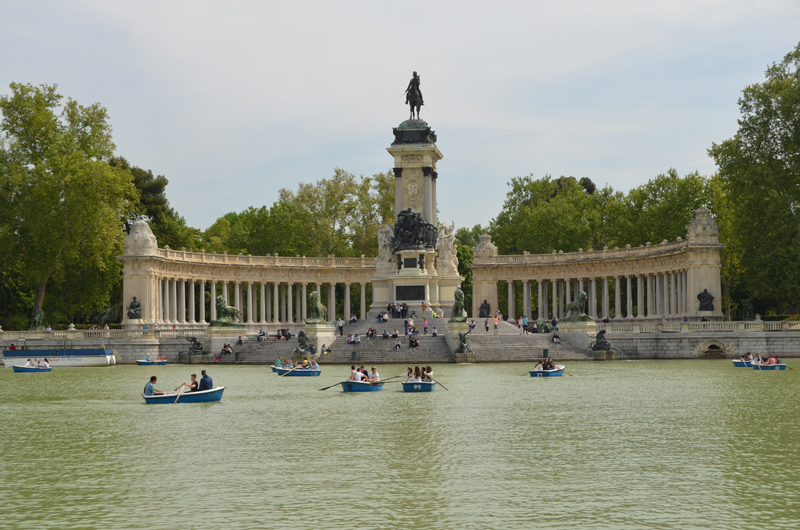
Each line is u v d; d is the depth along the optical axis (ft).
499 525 85.10
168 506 92.84
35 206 375.45
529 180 609.01
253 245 536.83
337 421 151.23
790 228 345.31
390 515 88.69
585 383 218.59
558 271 478.59
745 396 185.47
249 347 335.47
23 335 346.33
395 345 321.73
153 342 344.69
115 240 400.26
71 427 147.54
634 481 103.14
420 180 416.05
